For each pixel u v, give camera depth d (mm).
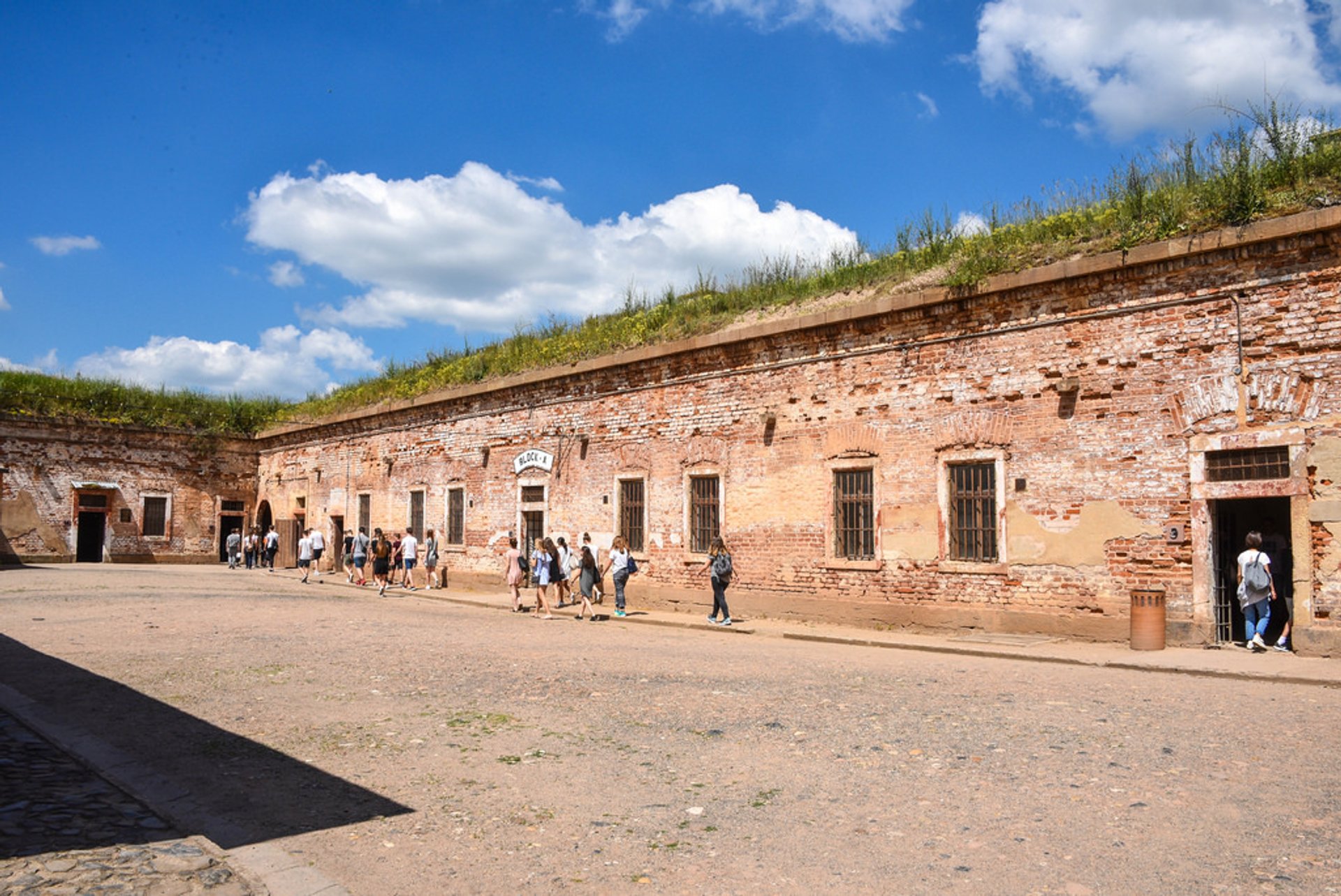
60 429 36906
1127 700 9984
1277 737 8227
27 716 9617
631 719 9539
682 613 20797
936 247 18875
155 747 8500
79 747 8391
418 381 32344
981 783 7152
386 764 7961
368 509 33375
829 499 18281
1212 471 13602
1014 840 5973
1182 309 13969
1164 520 13992
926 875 5473
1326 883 5207
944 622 16375
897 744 8328
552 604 23547
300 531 37906
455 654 13977
